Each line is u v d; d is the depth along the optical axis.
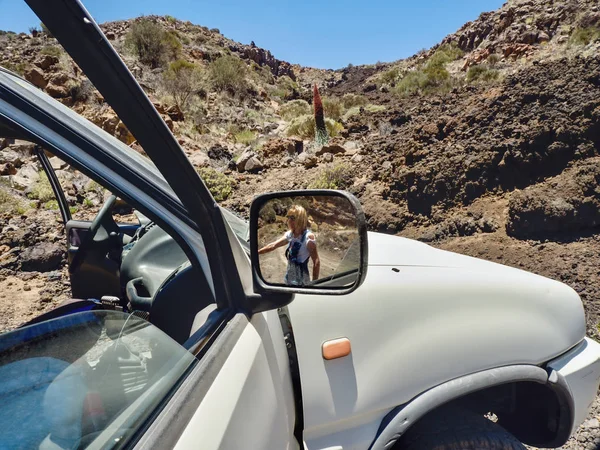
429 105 14.98
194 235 1.35
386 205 8.64
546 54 22.31
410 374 1.77
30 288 5.73
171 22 37.53
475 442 1.82
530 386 2.25
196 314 1.55
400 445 1.86
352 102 24.45
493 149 8.10
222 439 1.04
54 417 0.92
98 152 1.24
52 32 0.93
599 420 3.08
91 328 1.13
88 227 2.76
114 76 1.01
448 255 2.29
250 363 1.30
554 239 6.50
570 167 7.41
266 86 32.88
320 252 1.60
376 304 1.80
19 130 1.18
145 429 0.96
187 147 14.15
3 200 8.76
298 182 11.22
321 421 1.64
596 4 23.23
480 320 1.92
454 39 35.22
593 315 4.65
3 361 0.95
